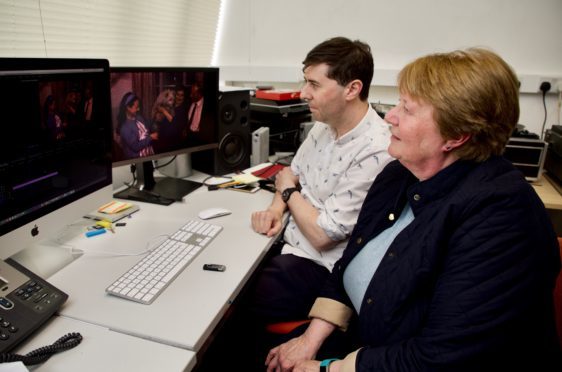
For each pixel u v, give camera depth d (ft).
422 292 2.76
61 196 3.44
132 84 4.53
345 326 3.64
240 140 6.46
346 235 4.41
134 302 2.93
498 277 2.31
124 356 2.40
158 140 5.06
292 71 9.39
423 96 2.55
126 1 6.36
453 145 2.61
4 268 2.76
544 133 7.58
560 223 6.61
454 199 2.56
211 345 5.65
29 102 2.99
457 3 7.78
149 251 3.70
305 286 4.54
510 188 2.41
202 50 9.02
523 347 2.47
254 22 9.52
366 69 4.49
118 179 5.59
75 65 3.39
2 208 2.87
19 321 2.47
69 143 3.45
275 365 3.55
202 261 3.60
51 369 2.27
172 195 5.18
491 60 2.45
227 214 4.73
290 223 5.13
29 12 4.83
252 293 4.57
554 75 7.52
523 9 7.41
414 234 2.80
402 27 8.29
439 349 2.41
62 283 3.14
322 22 8.93
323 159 4.97
